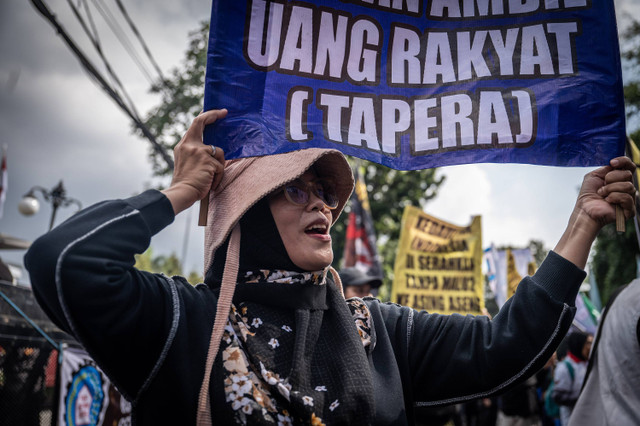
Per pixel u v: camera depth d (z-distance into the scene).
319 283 1.79
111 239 1.55
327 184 1.89
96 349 1.52
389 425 1.60
